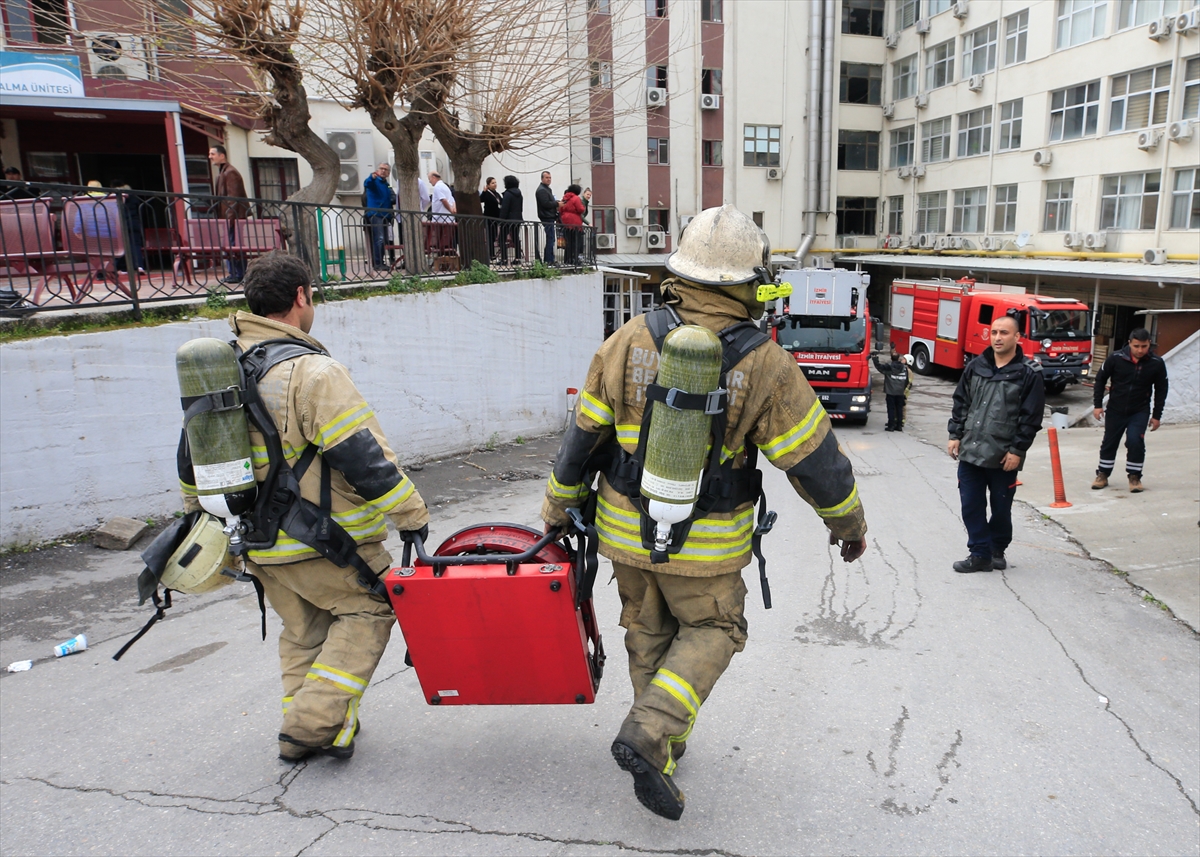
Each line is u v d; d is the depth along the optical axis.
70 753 3.04
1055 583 5.34
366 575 2.73
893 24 33.09
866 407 16.39
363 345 8.68
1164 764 3.04
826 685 3.72
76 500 5.95
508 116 11.58
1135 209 22.58
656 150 28.55
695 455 2.12
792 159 31.20
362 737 3.14
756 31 29.70
